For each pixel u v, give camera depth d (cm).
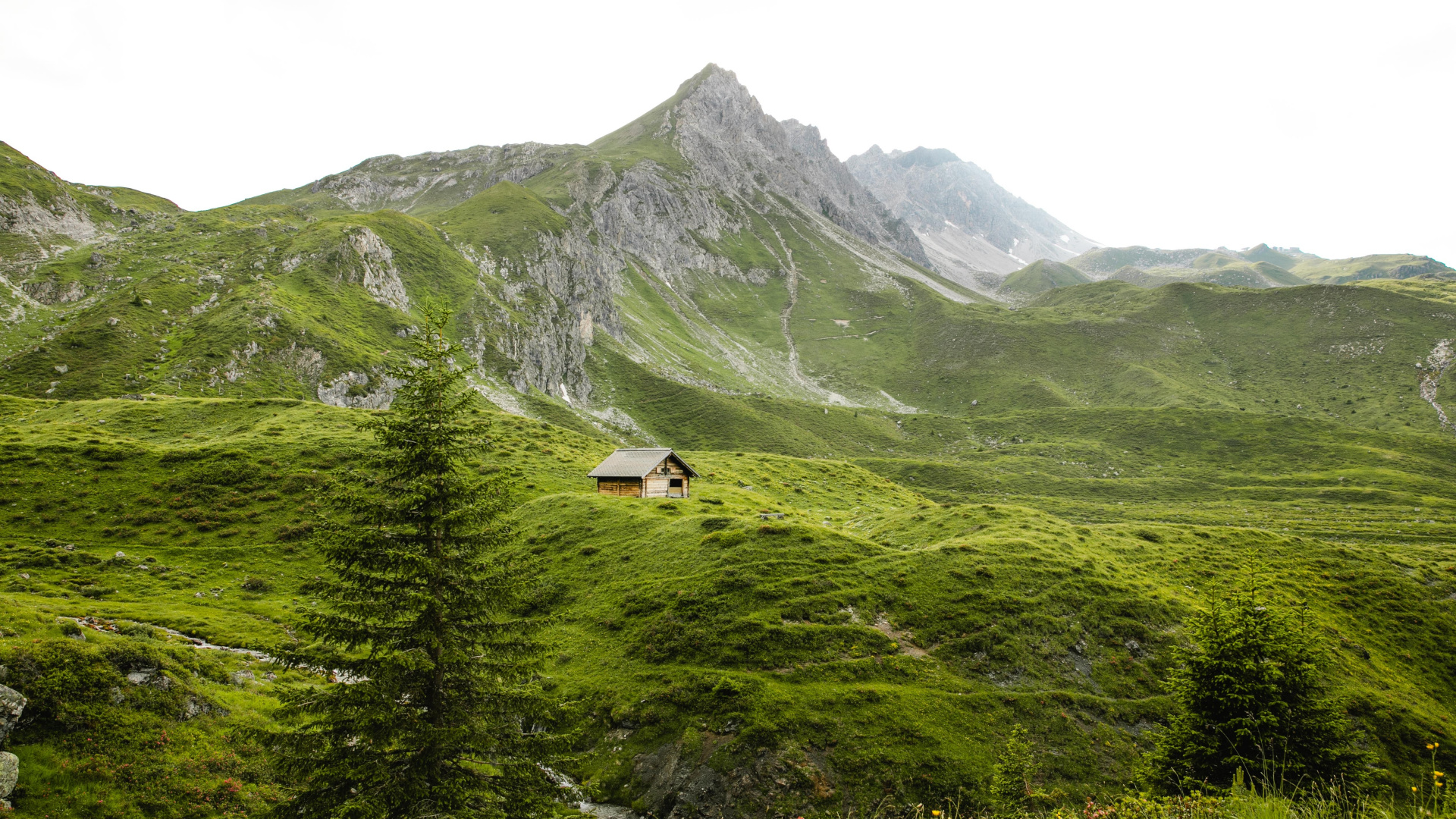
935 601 5681
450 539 2225
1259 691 3075
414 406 2239
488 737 2134
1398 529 16375
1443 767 4775
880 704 4619
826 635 5203
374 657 2072
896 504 11775
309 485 8369
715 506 8412
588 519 7669
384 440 2247
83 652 2959
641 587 6050
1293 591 7100
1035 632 5416
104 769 2620
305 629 2089
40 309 19288
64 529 7100
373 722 1981
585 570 6644
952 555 6312
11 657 2748
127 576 6262
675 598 5703
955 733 4472
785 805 4009
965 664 5078
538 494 9088
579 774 4359
